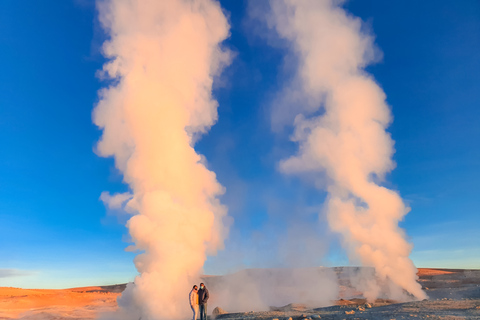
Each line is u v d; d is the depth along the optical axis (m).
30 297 53.62
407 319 15.48
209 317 25.34
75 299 51.66
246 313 24.45
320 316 19.06
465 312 16.67
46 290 80.88
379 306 23.95
